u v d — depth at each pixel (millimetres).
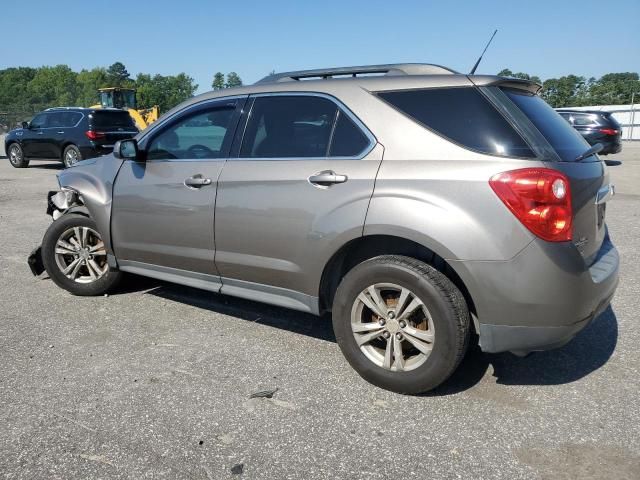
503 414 2971
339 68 3670
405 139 3141
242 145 3803
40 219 8492
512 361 3598
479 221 2838
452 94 3109
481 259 2838
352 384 3309
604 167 3439
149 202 4199
